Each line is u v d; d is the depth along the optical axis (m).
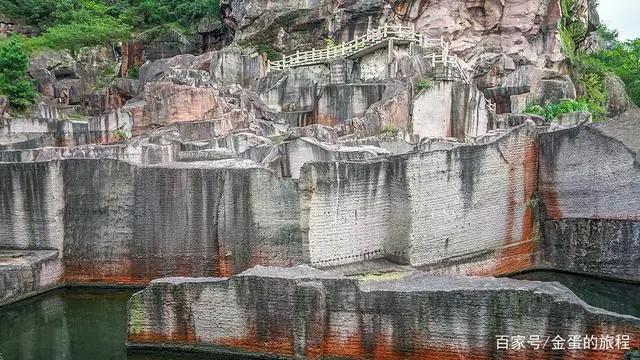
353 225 19.48
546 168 23.02
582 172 22.28
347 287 15.31
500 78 48.25
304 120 37.22
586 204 22.36
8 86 42.78
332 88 36.56
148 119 34.22
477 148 21.05
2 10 59.69
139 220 21.16
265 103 39.53
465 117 34.00
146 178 20.92
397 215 19.83
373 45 42.16
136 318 16.66
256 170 19.92
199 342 16.33
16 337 18.77
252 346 15.91
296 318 15.44
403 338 14.97
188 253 20.86
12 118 36.44
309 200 18.58
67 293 21.47
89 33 58.22
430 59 38.41
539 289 14.35
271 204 19.86
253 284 15.76
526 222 22.98
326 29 51.78
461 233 20.97
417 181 19.56
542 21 51.69
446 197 20.39
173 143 26.00
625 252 21.59
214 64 46.22
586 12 60.66
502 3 50.12
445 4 49.41
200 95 33.91
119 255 21.44
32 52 53.06
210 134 30.14
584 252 22.47
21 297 20.12
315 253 18.86
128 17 64.75
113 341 18.16
